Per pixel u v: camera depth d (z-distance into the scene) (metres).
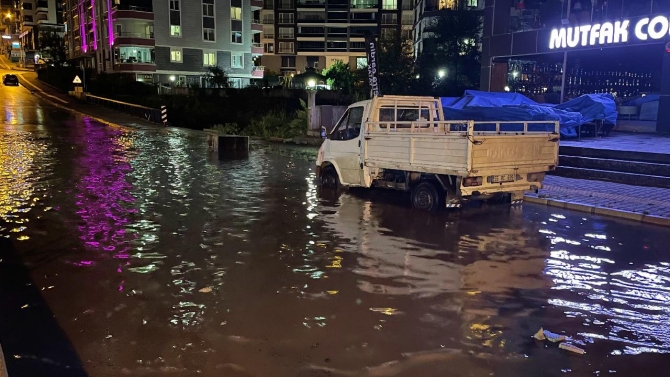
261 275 6.13
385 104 10.66
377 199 10.75
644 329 4.80
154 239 7.63
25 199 10.41
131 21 61.56
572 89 26.66
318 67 94.19
